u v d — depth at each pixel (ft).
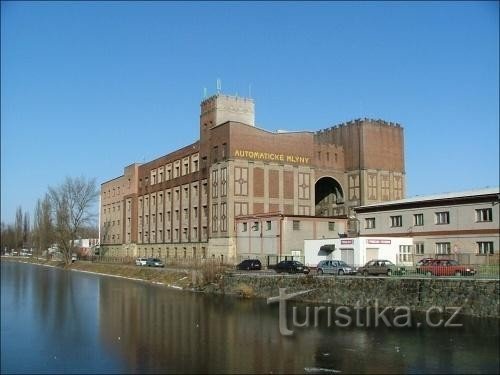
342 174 337.93
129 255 433.48
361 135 331.77
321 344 107.24
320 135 359.46
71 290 225.56
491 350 98.07
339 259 221.46
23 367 96.63
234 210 288.51
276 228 261.24
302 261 252.62
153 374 90.27
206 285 213.05
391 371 87.35
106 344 114.01
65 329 132.67
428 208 220.02
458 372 85.87
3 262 515.91
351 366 90.84
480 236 198.90
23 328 134.51
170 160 376.27
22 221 645.51
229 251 286.05
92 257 458.91
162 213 385.70
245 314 147.43
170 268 288.51
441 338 108.58
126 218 449.89
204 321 138.21
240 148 293.23
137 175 437.17
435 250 214.90
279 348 104.94
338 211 339.77
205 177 320.70
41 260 482.28
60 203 419.74
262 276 187.83
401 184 342.85
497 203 194.18
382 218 241.76
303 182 309.22
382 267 178.50
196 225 330.54
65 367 95.86
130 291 218.79
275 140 303.68
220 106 323.57
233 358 98.32
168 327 131.85
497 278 135.54
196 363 95.76
